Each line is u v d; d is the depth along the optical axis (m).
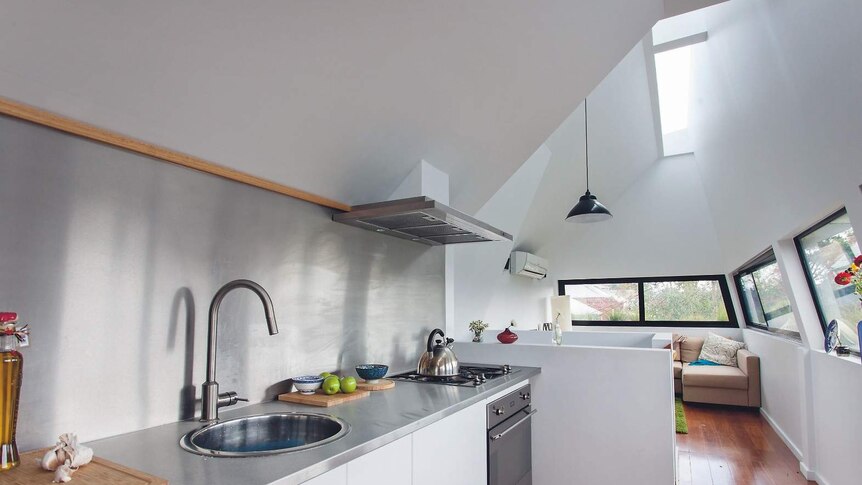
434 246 3.18
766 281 5.45
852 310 3.19
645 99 5.44
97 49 1.25
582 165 5.93
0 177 1.20
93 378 1.36
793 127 2.86
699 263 7.74
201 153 1.67
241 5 1.39
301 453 1.27
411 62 1.99
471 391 2.16
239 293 1.81
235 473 1.12
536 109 2.81
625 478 2.62
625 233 7.91
